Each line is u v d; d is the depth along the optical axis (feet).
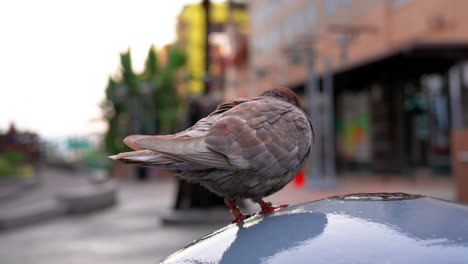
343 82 83.51
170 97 146.72
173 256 4.35
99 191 52.75
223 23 188.14
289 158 6.89
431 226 3.53
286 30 107.34
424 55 55.31
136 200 61.87
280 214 4.44
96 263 25.40
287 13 106.63
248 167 6.68
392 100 77.97
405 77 74.43
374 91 81.97
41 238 34.81
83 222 42.65
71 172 181.47
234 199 7.69
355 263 3.19
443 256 3.14
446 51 54.75
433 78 70.38
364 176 81.82
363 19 78.89
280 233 3.87
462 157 37.32
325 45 88.17
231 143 6.62
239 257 3.68
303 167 7.46
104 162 153.79
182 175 7.30
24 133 146.00
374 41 76.07
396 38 72.13
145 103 146.00
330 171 66.44
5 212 41.93
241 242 3.94
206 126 6.98
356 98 88.12
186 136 6.75
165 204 54.29
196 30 225.97
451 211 3.82
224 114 7.06
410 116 74.84
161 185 95.66
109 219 43.68
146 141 6.56
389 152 78.33
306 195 52.42
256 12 129.18
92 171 167.22
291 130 7.00
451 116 67.31
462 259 3.10
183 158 6.46
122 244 30.50
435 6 64.23
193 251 4.18
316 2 92.17
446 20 62.59
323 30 89.45
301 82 90.07
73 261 26.32
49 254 28.60
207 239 4.41
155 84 143.54
